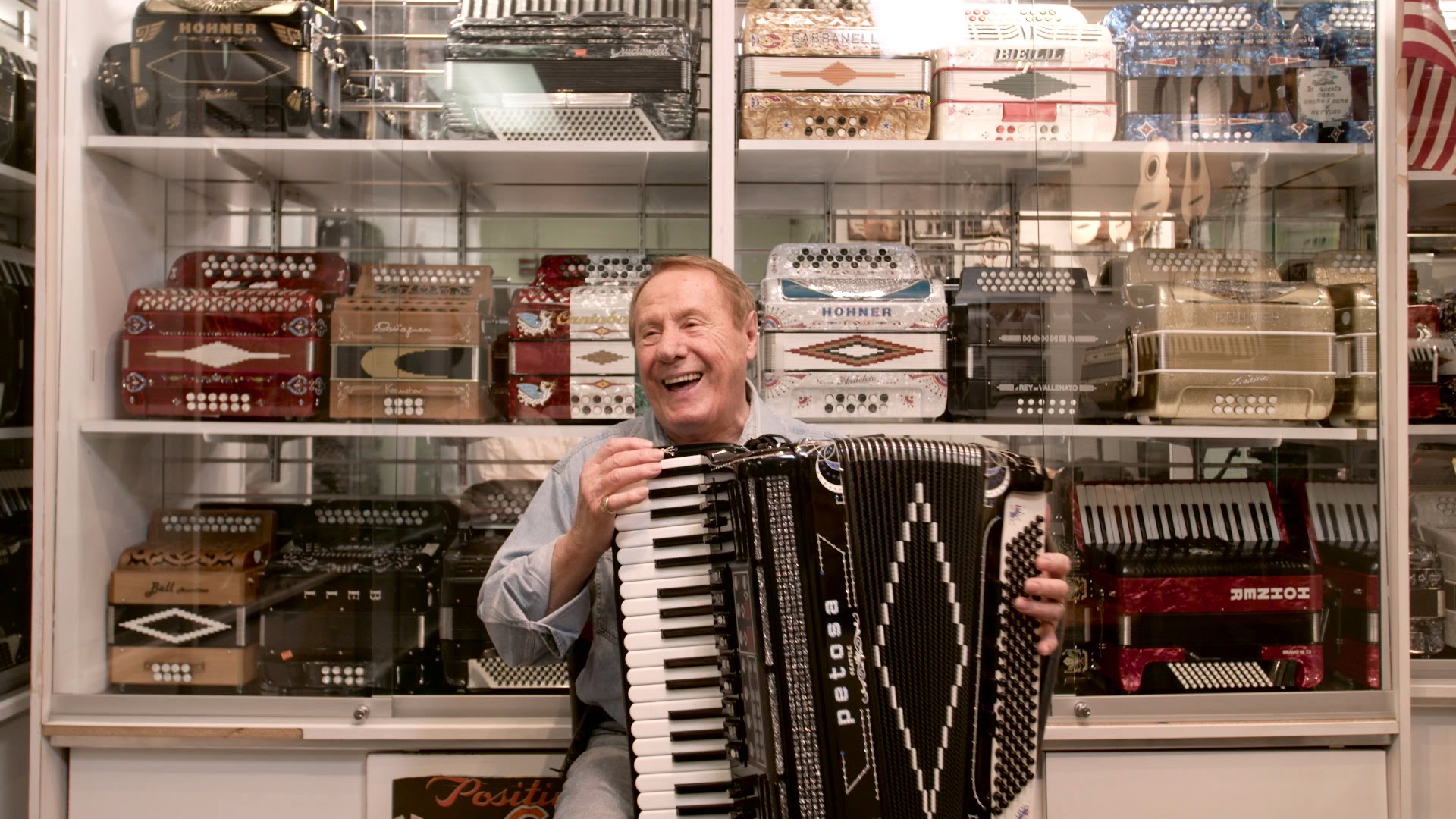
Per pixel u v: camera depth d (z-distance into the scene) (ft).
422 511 6.39
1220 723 5.57
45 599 5.56
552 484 5.25
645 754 3.96
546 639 4.86
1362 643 5.79
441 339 6.19
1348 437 5.94
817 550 3.67
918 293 6.11
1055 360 6.17
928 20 6.21
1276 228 6.41
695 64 6.33
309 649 6.02
